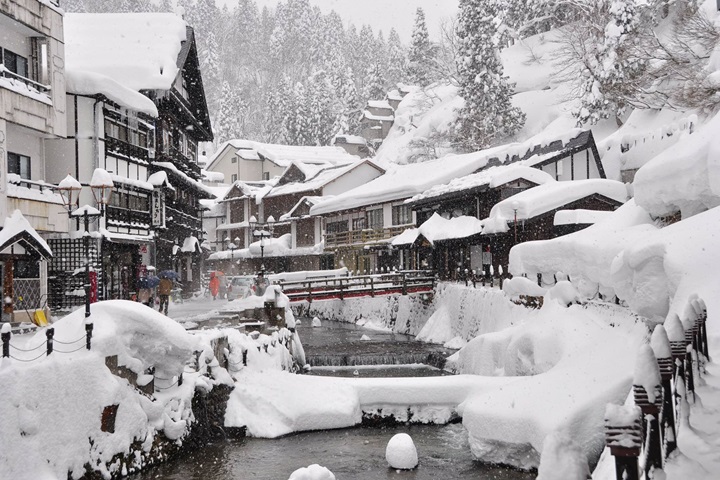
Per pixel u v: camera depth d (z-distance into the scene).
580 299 19.48
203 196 49.94
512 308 24.94
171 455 15.60
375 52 128.25
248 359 20.44
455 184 38.22
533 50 72.62
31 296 21.00
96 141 29.00
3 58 22.66
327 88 106.12
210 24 142.88
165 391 16.05
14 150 23.58
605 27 46.00
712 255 11.09
